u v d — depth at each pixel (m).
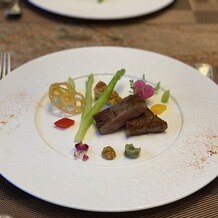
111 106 0.57
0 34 0.80
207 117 0.57
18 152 0.50
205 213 0.45
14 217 0.44
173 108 0.59
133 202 0.44
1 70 0.67
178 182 0.46
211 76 0.67
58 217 0.45
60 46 0.77
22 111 0.57
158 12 0.88
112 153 0.50
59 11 0.83
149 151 0.51
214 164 0.49
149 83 0.64
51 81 0.64
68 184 0.46
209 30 0.83
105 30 0.82
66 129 0.55
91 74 0.65
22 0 0.92
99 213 0.45
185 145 0.52
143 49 0.76
